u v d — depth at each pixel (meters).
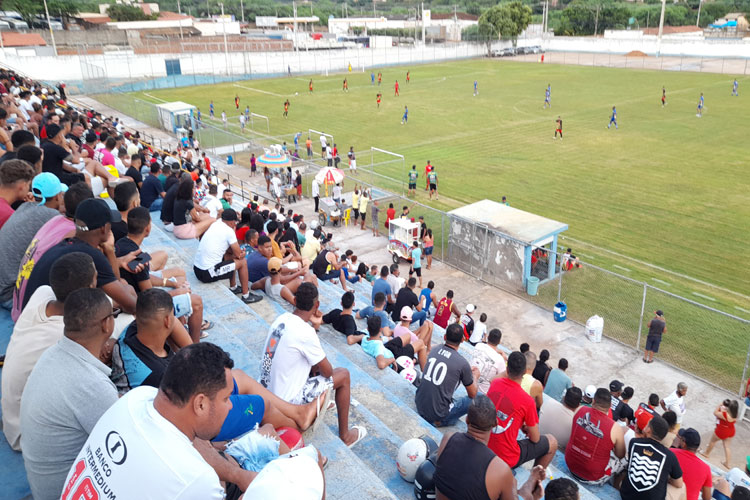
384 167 35.44
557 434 8.72
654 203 27.66
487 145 40.12
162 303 4.25
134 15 125.94
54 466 3.52
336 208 27.27
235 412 4.09
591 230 24.59
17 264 5.82
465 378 7.48
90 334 3.56
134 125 46.75
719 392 14.30
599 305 18.30
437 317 16.48
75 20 109.62
